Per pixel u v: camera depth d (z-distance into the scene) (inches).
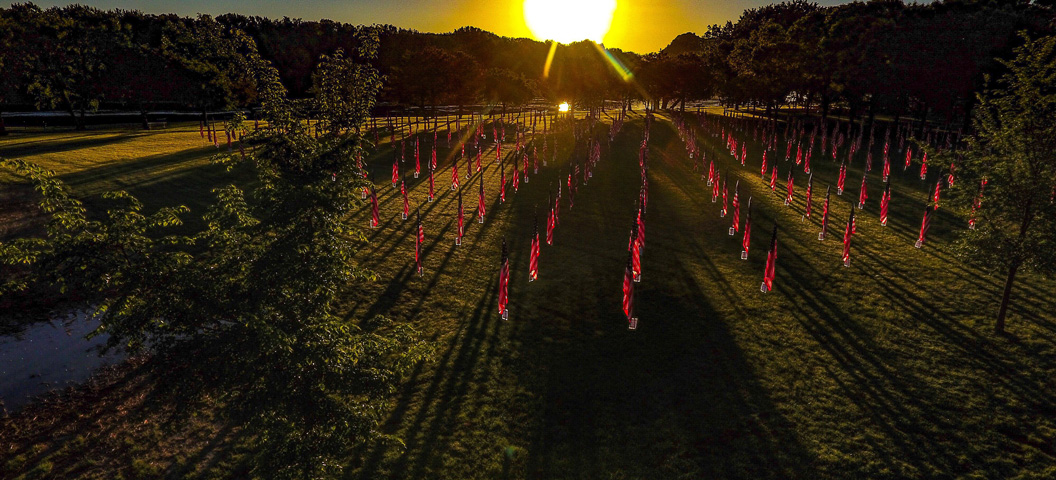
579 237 1622.8
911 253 1459.2
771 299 1195.9
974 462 713.0
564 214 1856.5
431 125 3878.0
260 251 535.2
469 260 1411.2
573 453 735.7
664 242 1585.9
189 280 487.5
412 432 768.9
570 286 1269.7
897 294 1212.5
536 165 2488.9
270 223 532.7
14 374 869.8
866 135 3690.9
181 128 3334.2
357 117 627.8
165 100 3799.2
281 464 521.3
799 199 2042.3
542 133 3654.0
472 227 1684.3
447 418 800.9
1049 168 925.2
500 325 1080.8
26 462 691.4
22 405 800.9
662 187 2258.9
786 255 1457.9
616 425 791.7
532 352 983.0
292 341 494.3
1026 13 3435.0
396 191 2073.1
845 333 1048.2
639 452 737.0
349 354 568.7
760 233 1649.9
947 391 864.3
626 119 4488.2
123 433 748.6
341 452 547.5
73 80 3063.5
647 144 3070.9
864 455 727.7
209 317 502.9
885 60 3422.7
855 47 3708.2
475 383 886.4
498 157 2817.4
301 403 530.3
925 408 824.3
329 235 550.3
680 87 4707.2
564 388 877.8
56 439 735.7
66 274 474.3
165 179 1916.8
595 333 1053.2
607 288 1258.6
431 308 1146.0
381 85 652.7
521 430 780.0
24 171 464.1
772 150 3174.2
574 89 5024.6
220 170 2073.1
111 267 478.6
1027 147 936.9
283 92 589.9
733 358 965.2
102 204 1601.9
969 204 1012.5
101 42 3233.3
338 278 559.8
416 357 624.4
